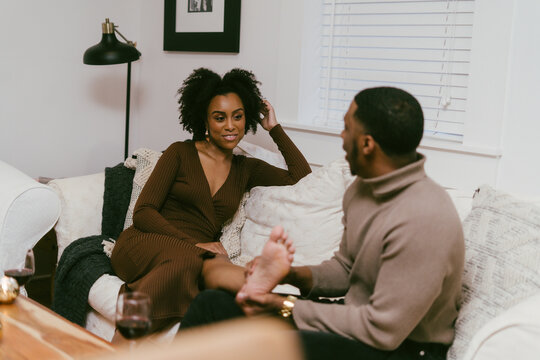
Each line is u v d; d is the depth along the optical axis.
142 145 3.65
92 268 2.22
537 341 1.15
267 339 1.38
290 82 2.83
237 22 3.02
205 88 2.33
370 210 1.42
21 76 3.16
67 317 2.26
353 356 1.35
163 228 2.15
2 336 1.38
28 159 3.26
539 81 2.09
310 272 1.57
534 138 2.12
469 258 1.56
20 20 3.12
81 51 3.38
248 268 1.59
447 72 2.44
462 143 2.36
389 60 2.63
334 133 2.65
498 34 2.17
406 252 1.27
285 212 2.26
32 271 1.67
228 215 2.38
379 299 1.30
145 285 1.92
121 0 3.49
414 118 1.32
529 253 1.46
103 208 2.53
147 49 3.54
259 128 2.97
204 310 1.51
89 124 3.48
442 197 1.31
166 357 1.36
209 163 2.38
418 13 2.50
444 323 1.43
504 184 2.22
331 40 2.79
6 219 2.12
